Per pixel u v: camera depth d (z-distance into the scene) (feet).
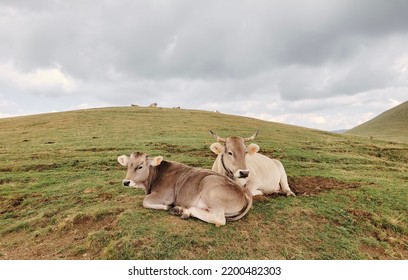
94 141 70.18
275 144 71.82
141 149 59.62
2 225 25.71
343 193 32.14
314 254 20.77
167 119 121.19
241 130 100.42
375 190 33.68
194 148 60.39
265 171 29.60
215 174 24.12
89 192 32.19
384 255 21.93
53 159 51.52
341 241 22.34
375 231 24.59
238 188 22.99
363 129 299.17
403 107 326.65
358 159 60.95
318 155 60.80
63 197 31.09
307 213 25.81
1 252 21.39
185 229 21.13
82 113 134.92
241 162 25.12
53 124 102.83
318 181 37.40
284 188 31.32
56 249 21.07
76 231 23.06
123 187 33.19
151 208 24.86
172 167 26.78
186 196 24.25
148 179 26.55
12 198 31.81
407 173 49.78
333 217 25.50
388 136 222.69
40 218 25.75
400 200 31.04
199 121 120.57
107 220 23.97
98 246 20.40
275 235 22.08
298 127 140.77
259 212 25.23
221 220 21.79
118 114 133.39
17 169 45.83
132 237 20.13
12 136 81.46
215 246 19.86
